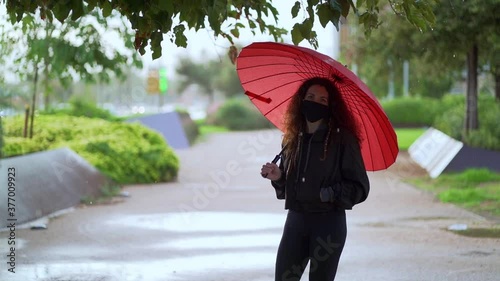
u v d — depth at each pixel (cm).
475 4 2308
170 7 846
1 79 2344
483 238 1619
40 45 2189
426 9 930
